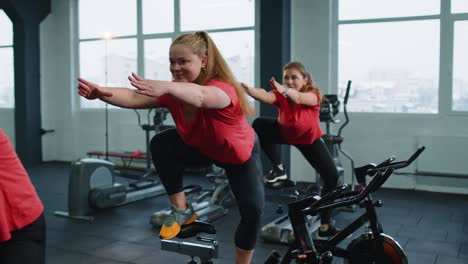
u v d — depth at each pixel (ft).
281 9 22.45
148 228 15.40
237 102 6.43
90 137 30.19
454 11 21.25
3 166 5.03
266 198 16.97
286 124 11.05
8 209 5.07
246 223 6.93
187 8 27.27
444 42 21.43
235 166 7.00
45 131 30.73
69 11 30.48
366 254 8.81
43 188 22.35
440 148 21.12
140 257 12.49
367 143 22.79
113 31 29.58
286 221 14.26
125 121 29.09
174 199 7.14
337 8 23.30
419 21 21.89
